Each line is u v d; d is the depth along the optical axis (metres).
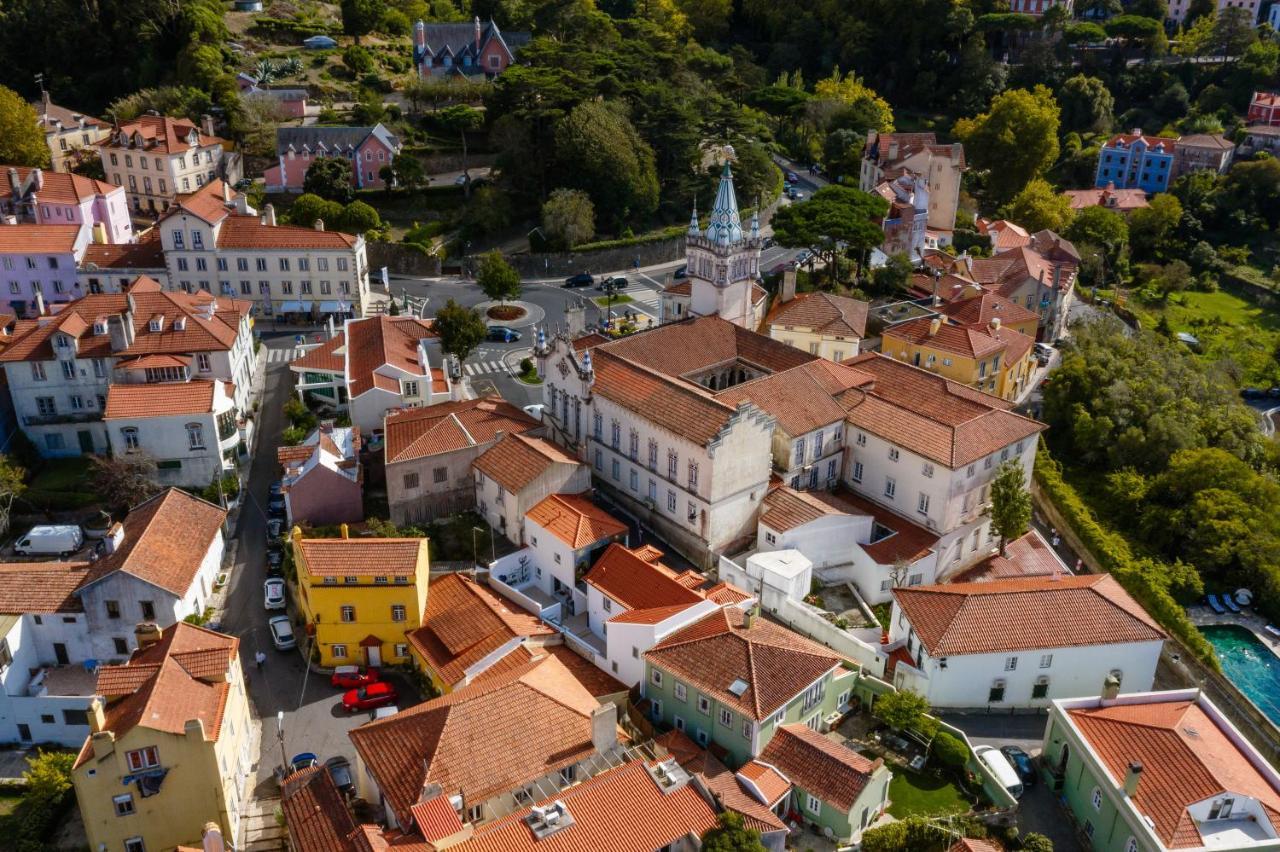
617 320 160.38
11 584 89.06
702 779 73.44
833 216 157.62
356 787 77.50
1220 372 154.88
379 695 86.75
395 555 89.88
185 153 189.88
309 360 131.12
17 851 73.94
